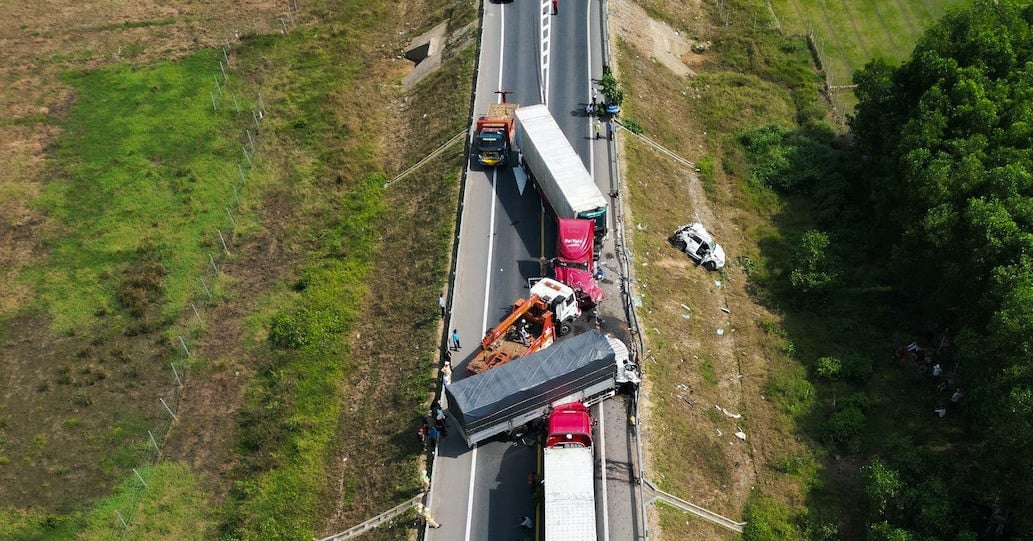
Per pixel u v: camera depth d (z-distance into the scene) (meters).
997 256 46.38
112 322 57.66
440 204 60.62
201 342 56.31
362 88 78.00
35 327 57.62
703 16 86.19
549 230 57.03
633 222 57.59
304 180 68.12
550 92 68.31
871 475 43.88
